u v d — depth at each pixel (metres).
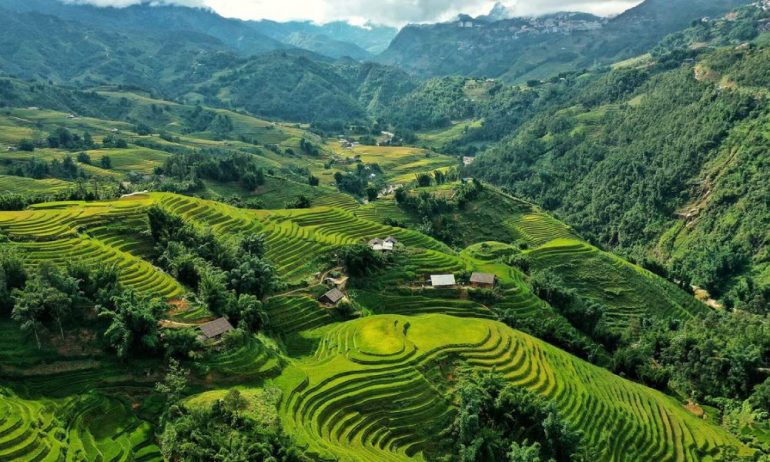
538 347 81.25
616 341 102.38
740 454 70.06
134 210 97.44
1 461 45.06
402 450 58.03
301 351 75.75
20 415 49.59
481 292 99.44
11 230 83.88
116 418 53.12
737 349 90.75
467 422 58.78
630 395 78.12
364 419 60.47
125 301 62.38
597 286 130.25
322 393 62.34
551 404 61.62
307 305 86.81
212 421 50.88
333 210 134.25
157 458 49.22
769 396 80.31
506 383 67.12
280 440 49.62
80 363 57.84
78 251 80.00
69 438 49.56
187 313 71.19
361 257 99.50
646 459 66.50
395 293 97.88
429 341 75.81
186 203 114.50
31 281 62.81
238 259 88.75
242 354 64.94
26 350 57.66
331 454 51.38
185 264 81.12
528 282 112.00
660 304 128.00
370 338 75.56
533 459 53.31
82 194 115.75
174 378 55.00
